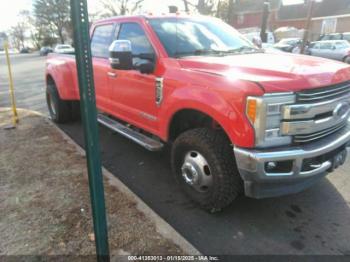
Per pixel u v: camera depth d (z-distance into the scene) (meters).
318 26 37.59
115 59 3.26
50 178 3.70
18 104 8.55
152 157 4.58
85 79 1.79
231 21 24.19
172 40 3.67
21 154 4.44
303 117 2.60
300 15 39.28
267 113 2.52
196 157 3.16
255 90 2.50
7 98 9.57
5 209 3.07
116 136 5.50
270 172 2.65
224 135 2.97
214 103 2.78
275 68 2.80
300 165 2.65
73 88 5.50
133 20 4.09
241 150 2.61
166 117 3.42
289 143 2.66
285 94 2.54
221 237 2.84
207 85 2.88
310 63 3.08
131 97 4.04
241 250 2.68
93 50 5.05
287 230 2.94
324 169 2.88
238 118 2.60
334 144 2.82
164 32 3.75
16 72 19.50
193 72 3.08
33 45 83.06
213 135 2.98
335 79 2.82
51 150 4.59
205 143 2.96
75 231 2.73
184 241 2.65
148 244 2.61
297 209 3.26
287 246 2.73
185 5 21.77
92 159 1.92
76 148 4.68
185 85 3.11
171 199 3.46
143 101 3.81
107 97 4.68
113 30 4.50
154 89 3.56
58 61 5.82
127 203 3.19
